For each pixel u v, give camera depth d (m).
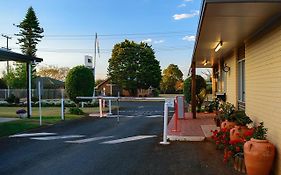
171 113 20.61
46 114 18.56
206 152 7.78
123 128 12.69
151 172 6.09
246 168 5.73
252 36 7.89
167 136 9.62
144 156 7.46
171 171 6.14
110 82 49.03
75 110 18.73
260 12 5.21
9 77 44.59
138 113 20.66
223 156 7.30
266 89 6.59
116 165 6.64
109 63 48.28
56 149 8.40
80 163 6.85
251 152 5.52
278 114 5.65
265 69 6.68
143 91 48.19
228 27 6.62
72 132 11.56
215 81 19.81
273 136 5.95
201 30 6.99
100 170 6.28
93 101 26.72
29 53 45.47
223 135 7.70
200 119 14.31
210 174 5.91
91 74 22.31
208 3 4.60
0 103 29.23
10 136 10.58
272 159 5.52
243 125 7.49
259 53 7.26
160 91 59.69
